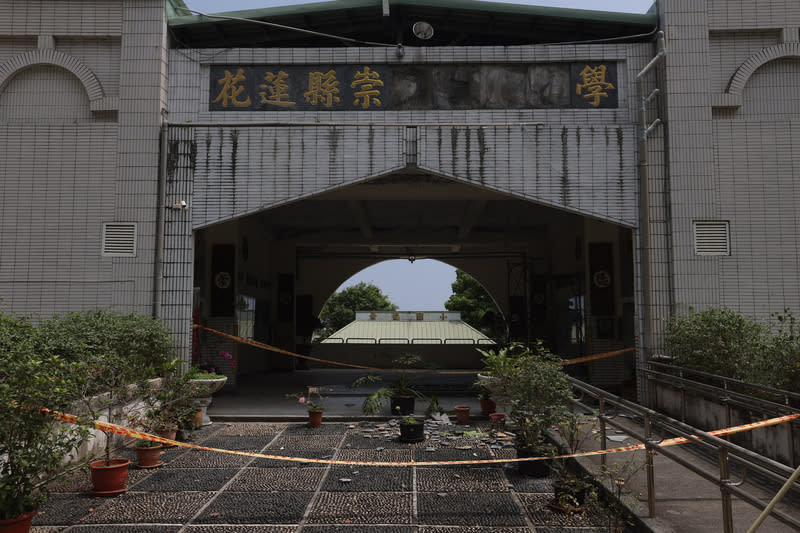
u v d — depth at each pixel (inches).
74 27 366.9
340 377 614.2
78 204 360.5
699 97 362.0
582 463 228.1
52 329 261.4
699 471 144.6
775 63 365.4
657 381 342.3
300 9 369.1
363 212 567.2
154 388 305.7
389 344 767.7
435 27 389.1
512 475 230.7
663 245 360.5
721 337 297.9
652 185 363.6
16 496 155.8
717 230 357.1
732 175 359.9
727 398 244.1
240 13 369.7
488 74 374.9
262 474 232.7
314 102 373.1
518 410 231.9
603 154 367.9
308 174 366.9
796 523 108.0
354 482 221.1
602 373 490.0
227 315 515.5
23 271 356.2
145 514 185.9
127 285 356.5
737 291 353.1
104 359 248.4
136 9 368.8
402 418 327.9
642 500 185.8
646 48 374.3
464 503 196.9
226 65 376.2
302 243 716.7
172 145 367.2
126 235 359.3
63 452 169.8
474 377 587.5
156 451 243.3
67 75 369.7
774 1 363.3
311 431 321.4
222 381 343.3
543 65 376.2
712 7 365.1
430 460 254.2
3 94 367.6
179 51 375.6
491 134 368.8
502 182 366.6
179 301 356.8
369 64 375.2
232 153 367.6
